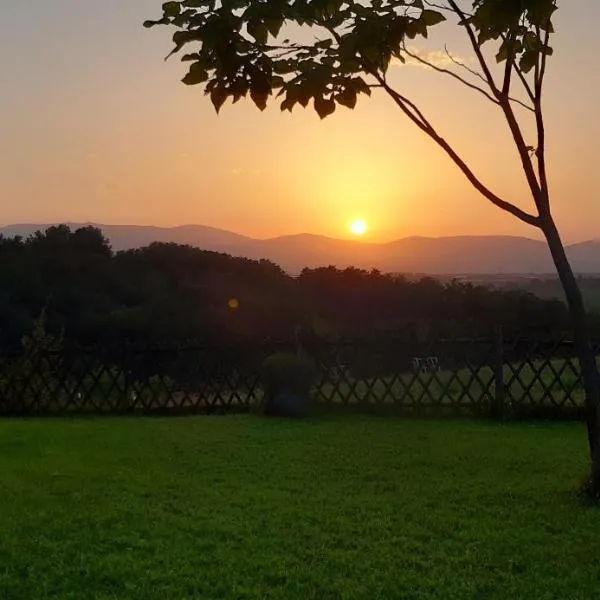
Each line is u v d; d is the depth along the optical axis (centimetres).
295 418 1181
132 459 820
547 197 652
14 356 1365
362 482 705
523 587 440
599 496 630
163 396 1317
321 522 568
